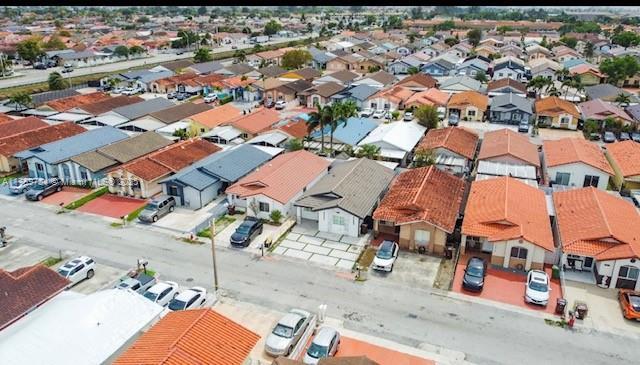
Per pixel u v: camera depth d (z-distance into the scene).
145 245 47.78
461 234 45.56
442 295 39.72
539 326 35.97
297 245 47.56
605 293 39.59
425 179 52.69
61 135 74.25
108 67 158.75
